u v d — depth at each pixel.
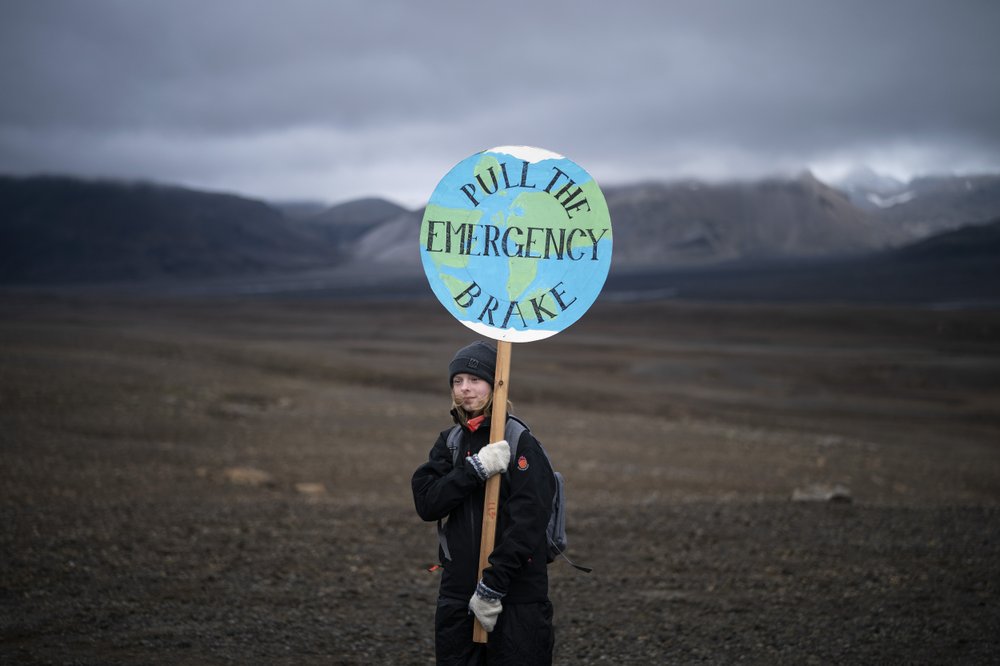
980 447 30.86
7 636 6.03
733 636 6.55
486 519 3.90
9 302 125.44
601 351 69.88
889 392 50.44
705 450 24.53
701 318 107.06
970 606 7.19
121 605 6.90
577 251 4.17
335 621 6.76
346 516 11.67
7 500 12.66
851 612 7.12
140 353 42.09
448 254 4.22
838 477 21.33
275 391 32.53
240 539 9.79
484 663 4.02
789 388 51.00
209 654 5.80
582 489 17.94
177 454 19.20
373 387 38.78
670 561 9.27
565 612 7.32
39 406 23.55
